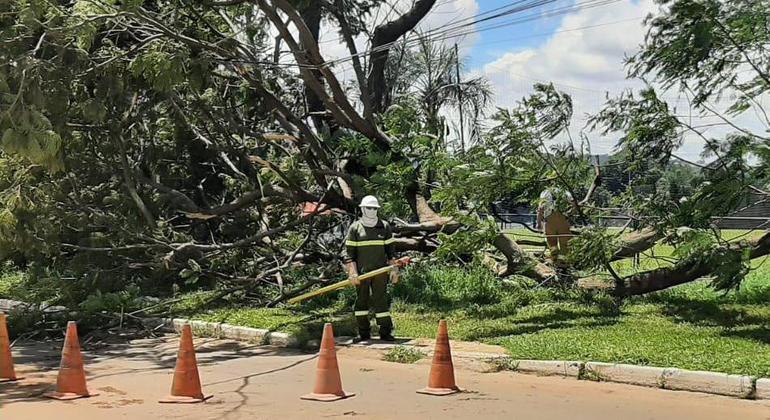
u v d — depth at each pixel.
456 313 12.12
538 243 14.01
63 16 11.08
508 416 6.78
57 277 13.49
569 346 9.08
